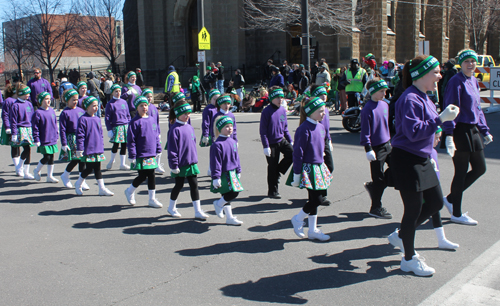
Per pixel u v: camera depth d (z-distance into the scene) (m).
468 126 5.32
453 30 39.38
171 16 31.61
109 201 7.18
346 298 3.92
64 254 5.02
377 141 5.93
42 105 8.25
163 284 4.25
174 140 5.95
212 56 28.77
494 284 4.10
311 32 27.06
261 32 30.11
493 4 36.47
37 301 3.96
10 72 46.59
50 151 8.34
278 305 3.82
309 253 4.93
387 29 29.98
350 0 25.88
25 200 7.29
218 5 28.33
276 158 7.04
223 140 5.68
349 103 16.19
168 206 6.86
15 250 5.16
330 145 6.77
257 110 19.72
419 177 4.13
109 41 35.62
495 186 7.20
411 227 4.24
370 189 6.04
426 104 4.11
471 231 5.37
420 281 4.20
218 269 4.57
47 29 36.06
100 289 4.17
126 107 9.44
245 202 6.95
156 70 32.09
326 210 6.43
